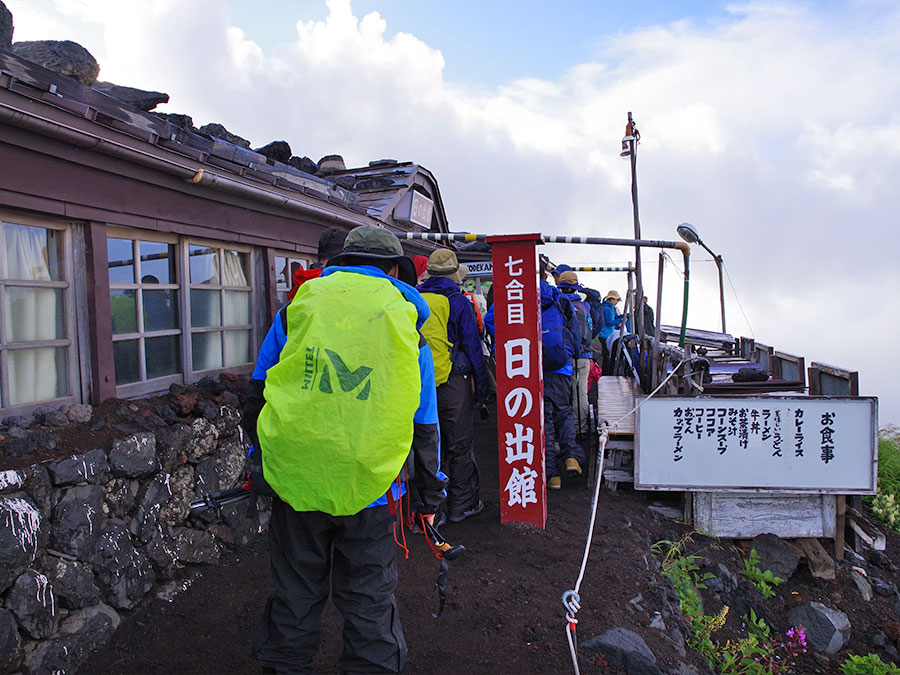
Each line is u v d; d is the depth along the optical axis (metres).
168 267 4.31
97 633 2.98
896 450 8.41
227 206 4.70
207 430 3.93
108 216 3.65
